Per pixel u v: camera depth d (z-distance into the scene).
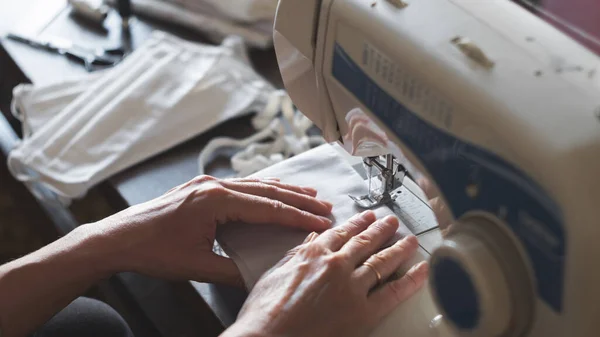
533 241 0.51
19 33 1.31
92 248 0.77
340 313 0.67
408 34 0.60
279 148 1.07
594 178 0.48
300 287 0.68
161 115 1.08
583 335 0.50
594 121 0.50
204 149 1.06
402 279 0.73
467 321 0.56
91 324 0.89
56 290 0.77
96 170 1.02
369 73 0.64
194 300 0.83
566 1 0.69
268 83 1.19
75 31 1.33
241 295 0.80
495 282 0.53
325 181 0.89
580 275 0.48
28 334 0.78
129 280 1.01
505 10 0.61
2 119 1.29
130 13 1.33
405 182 0.88
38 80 1.21
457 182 0.57
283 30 0.74
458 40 0.58
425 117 0.59
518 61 0.56
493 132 0.52
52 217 1.16
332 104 0.75
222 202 0.78
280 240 0.78
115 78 1.16
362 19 0.64
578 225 0.47
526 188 0.50
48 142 1.05
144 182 1.02
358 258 0.72
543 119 0.51
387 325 0.70
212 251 0.78
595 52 0.60
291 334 0.65
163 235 0.77
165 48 1.21
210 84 1.13
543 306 0.52
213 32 1.31
